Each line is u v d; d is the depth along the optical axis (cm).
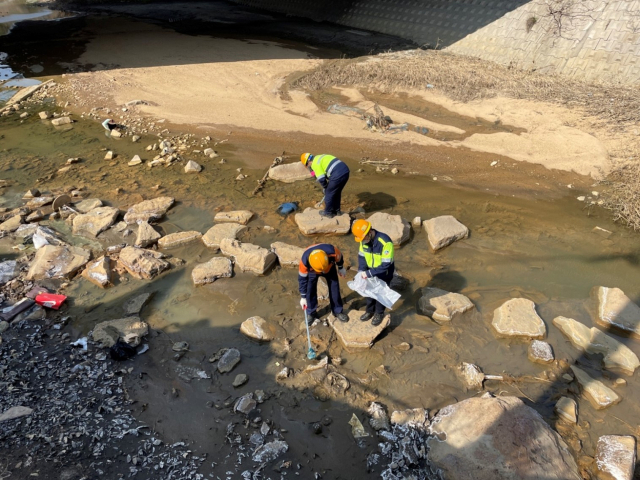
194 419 439
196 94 1294
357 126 1086
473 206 789
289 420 439
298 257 645
